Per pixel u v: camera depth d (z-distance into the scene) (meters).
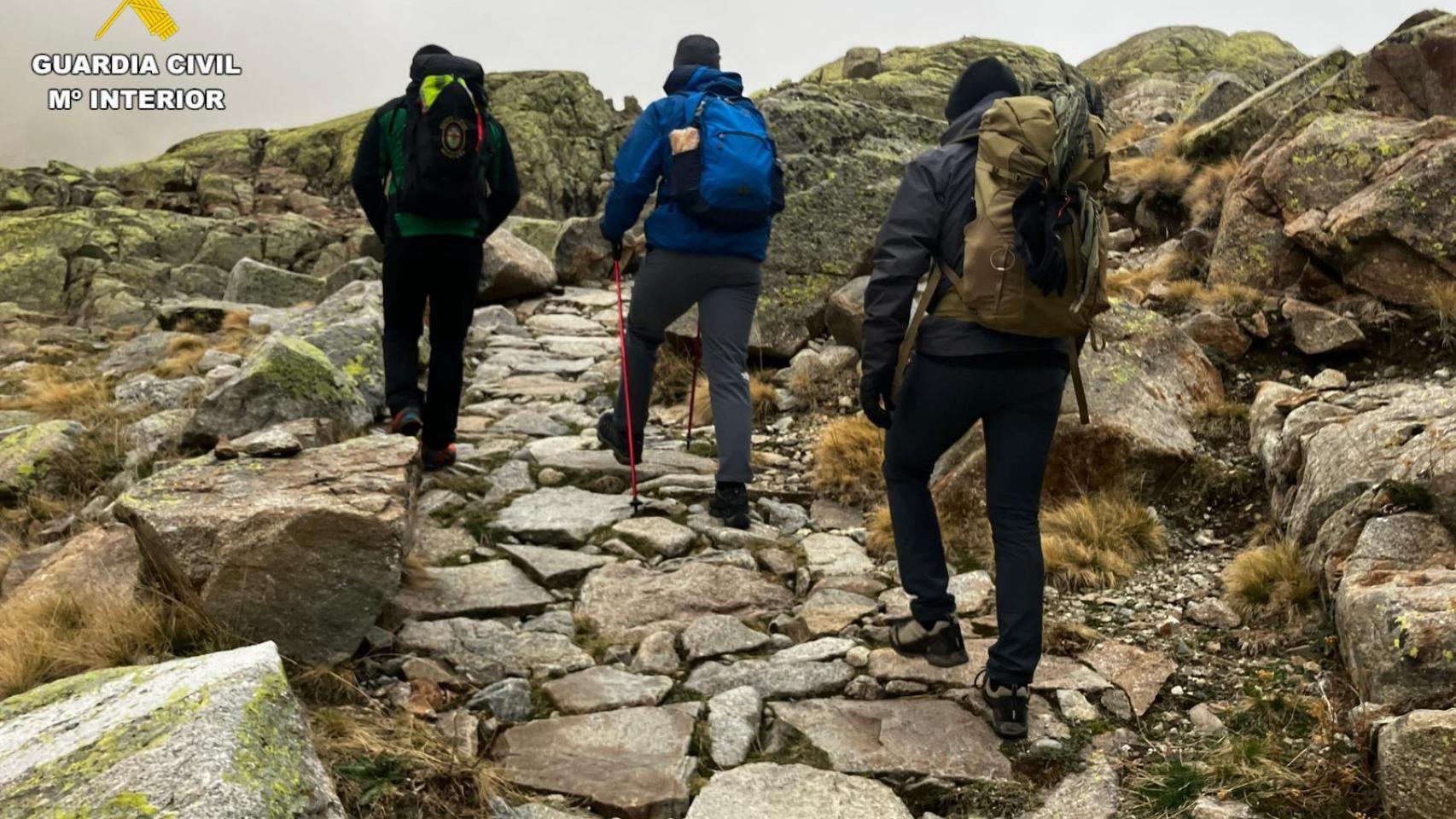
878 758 3.35
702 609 4.43
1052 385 3.39
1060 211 3.15
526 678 3.83
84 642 3.53
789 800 3.12
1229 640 3.93
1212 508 5.02
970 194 3.27
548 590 4.57
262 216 42.00
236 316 11.66
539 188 44.44
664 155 5.02
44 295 34.72
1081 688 3.66
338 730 3.16
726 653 4.07
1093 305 3.27
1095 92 3.48
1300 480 4.52
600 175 46.09
